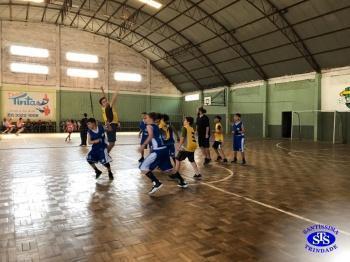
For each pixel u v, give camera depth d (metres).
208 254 3.11
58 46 27.30
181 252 3.15
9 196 5.30
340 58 17.81
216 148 9.91
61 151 12.37
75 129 27.62
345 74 18.19
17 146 14.41
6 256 3.03
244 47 21.47
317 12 15.67
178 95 33.56
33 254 3.07
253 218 4.22
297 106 21.23
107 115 8.45
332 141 18.98
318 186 6.19
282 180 6.80
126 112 30.70
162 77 32.50
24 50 26.12
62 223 3.98
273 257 3.05
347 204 4.89
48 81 27.09
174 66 29.58
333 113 18.92
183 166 8.77
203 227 3.87
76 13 24.28
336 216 4.30
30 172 7.61
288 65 20.86
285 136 22.69
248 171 7.96
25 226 3.87
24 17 25.14
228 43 21.67
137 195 5.44
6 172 7.59
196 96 31.33
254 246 3.31
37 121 26.58
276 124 22.97
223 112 27.73
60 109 27.66
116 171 7.86
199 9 19.42
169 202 5.00
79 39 28.16
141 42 28.23
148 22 23.69
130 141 18.08
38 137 21.25
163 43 26.47
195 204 4.89
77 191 5.70
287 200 5.13
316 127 19.81
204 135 9.16
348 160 10.14
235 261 2.96
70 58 27.88
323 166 8.83
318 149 14.02
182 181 6.05
